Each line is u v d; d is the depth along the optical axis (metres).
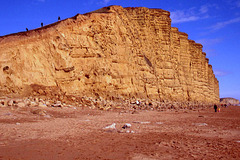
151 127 13.74
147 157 6.88
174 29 58.56
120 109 26.47
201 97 67.88
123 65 37.88
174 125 15.18
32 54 26.80
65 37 30.98
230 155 7.36
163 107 34.28
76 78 30.47
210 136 11.09
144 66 43.12
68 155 6.89
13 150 7.22
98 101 28.58
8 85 23.19
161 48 51.22
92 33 34.47
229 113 31.48
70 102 25.50
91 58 32.94
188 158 6.86
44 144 8.20
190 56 65.38
